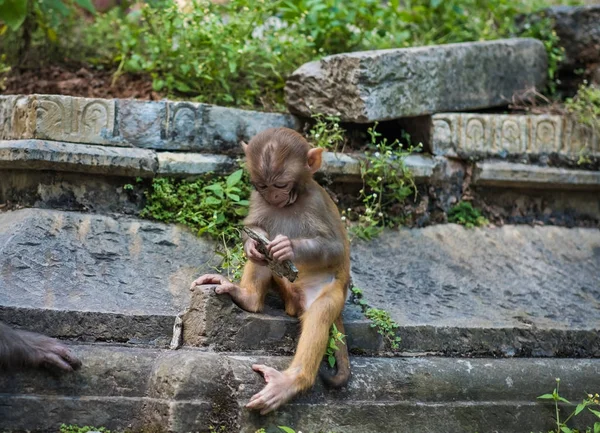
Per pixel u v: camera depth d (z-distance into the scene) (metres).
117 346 2.27
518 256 2.62
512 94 2.81
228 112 2.61
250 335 2.27
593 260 2.65
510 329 2.40
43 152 2.44
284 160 2.28
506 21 3.03
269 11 2.89
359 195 2.63
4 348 2.18
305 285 2.31
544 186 2.72
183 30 2.78
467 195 2.70
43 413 2.18
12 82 2.79
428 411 2.27
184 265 2.44
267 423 2.20
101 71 2.86
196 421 2.16
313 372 2.22
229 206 2.52
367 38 2.90
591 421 2.33
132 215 2.51
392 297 2.45
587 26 2.94
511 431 2.30
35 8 2.86
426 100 2.68
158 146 2.56
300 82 2.67
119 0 3.17
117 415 2.20
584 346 2.43
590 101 2.76
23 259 2.36
